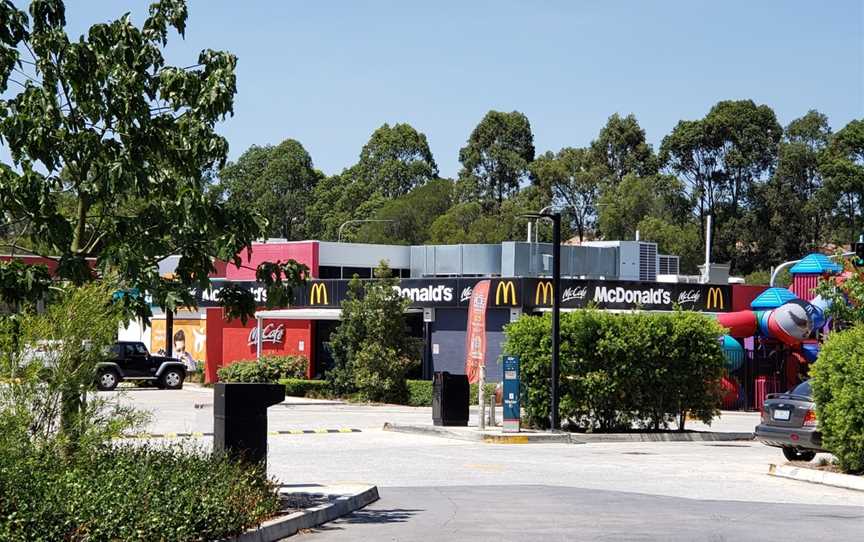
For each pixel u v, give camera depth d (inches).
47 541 420.2
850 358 806.5
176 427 1187.9
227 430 583.5
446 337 1951.3
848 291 1037.8
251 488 548.7
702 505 645.3
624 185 3996.1
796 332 1678.2
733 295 2086.6
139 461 546.6
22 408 491.5
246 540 488.1
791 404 892.6
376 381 1753.2
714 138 4077.3
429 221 4192.9
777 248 3961.6
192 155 606.2
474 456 954.1
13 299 547.5
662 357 1225.4
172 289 584.1
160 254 602.9
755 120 4074.8
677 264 2491.4
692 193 4094.5
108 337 522.3
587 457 968.3
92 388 519.5
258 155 5054.1
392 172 4611.2
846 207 3914.9
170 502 466.6
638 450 1056.8
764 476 838.5
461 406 1236.5
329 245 2290.8
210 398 1710.1
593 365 1205.7
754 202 4040.4
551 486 745.6
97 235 606.2
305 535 524.1
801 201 3991.1
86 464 510.9
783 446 908.0
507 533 528.1
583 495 689.6
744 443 1182.3
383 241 4050.2
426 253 2361.0
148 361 1971.0
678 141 4136.3
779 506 647.8
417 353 1820.9
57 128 581.0
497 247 2237.9
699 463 933.2
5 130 565.6
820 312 1681.8
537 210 3919.8
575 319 1210.6
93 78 584.1
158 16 623.8
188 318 2260.1
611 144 4434.1
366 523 563.2
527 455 974.4
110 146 598.2
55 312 513.3
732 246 4030.5
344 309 1818.4
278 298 625.3
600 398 1203.2
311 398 1845.5
